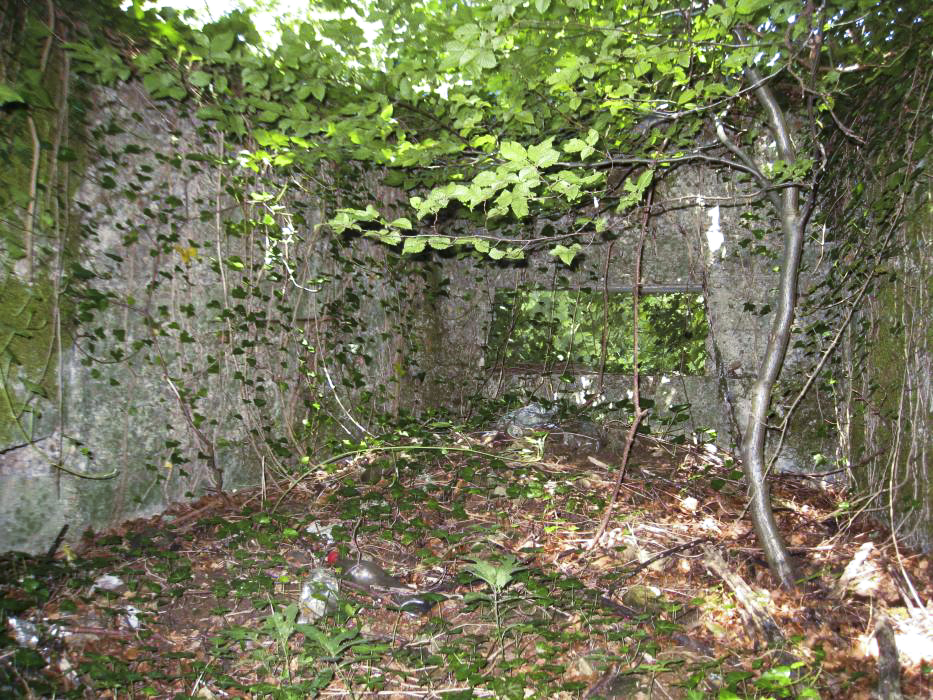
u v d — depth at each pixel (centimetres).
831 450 496
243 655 258
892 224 369
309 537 359
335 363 494
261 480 436
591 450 516
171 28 358
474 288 605
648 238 555
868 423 416
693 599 275
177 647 266
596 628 276
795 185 328
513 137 411
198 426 398
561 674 244
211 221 409
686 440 530
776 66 351
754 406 340
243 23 372
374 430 525
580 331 580
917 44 346
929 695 236
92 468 351
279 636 239
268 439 442
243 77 341
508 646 267
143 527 367
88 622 273
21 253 318
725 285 537
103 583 302
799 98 487
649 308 565
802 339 504
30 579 264
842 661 258
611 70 340
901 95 369
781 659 255
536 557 345
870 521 395
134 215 371
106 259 358
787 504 430
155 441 381
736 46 291
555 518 390
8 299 314
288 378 457
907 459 364
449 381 604
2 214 311
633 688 242
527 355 594
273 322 447
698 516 404
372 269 530
